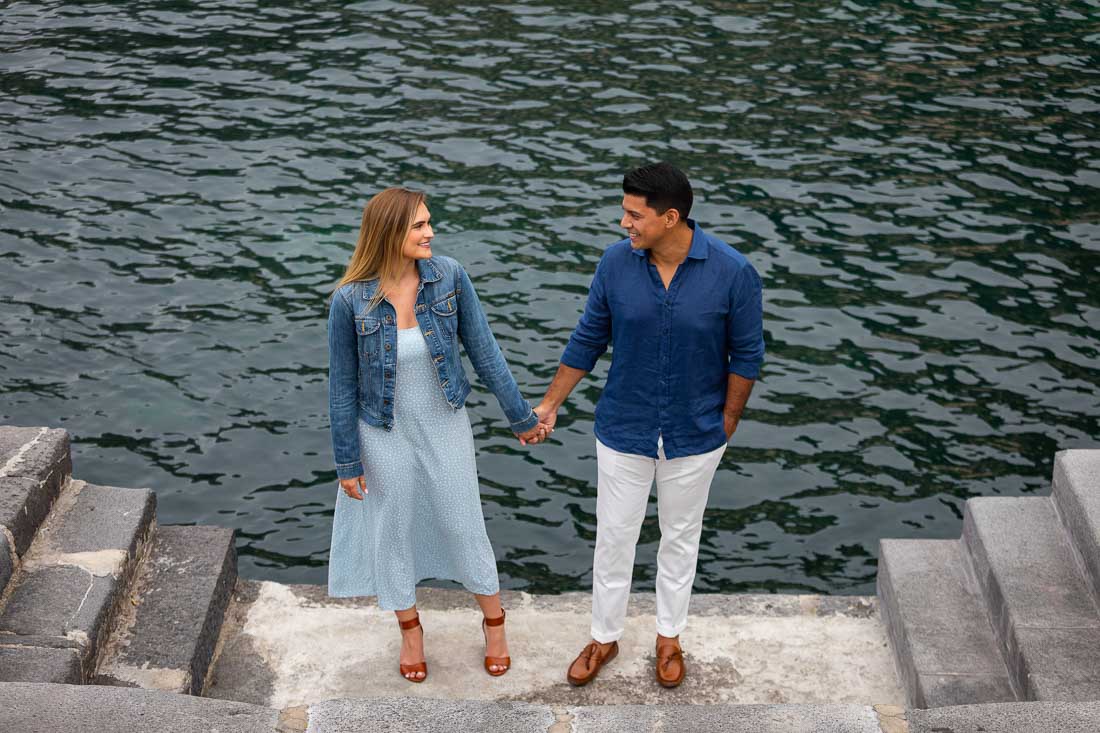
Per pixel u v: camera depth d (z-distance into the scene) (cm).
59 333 905
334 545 412
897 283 971
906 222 1069
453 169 1164
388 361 371
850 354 880
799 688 419
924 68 1418
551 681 418
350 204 1107
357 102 1321
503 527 718
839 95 1339
